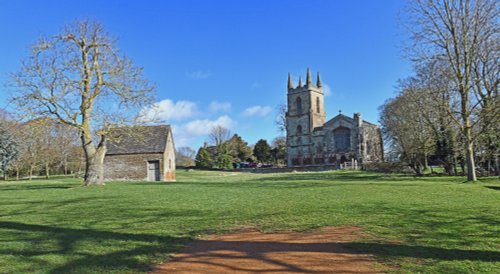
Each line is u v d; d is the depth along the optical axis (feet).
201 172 241.96
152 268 23.02
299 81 323.78
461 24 90.53
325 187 76.18
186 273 22.09
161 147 148.15
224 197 59.47
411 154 135.44
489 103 90.58
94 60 87.61
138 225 35.50
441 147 131.34
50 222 37.01
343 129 295.48
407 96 127.54
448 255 23.80
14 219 38.91
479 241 27.12
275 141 421.18
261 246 27.53
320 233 31.12
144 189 77.05
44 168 213.87
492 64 92.73
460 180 99.09
